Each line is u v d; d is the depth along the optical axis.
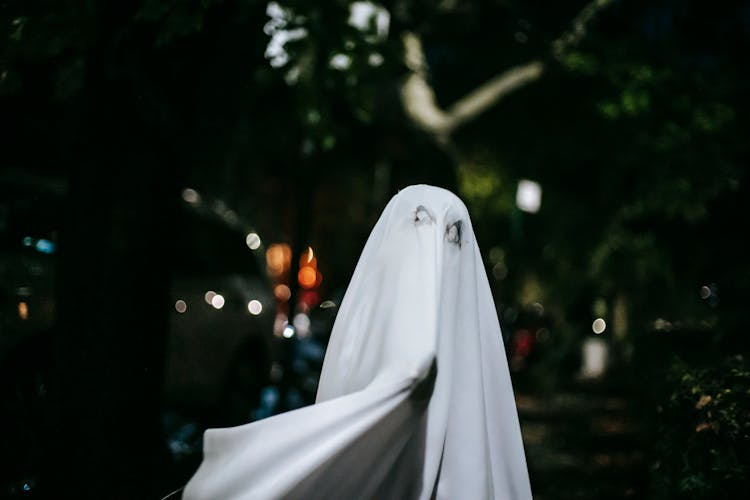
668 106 12.04
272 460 2.66
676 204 13.55
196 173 13.16
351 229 31.83
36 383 6.63
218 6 6.17
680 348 6.41
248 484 2.65
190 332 9.52
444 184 13.52
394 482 2.86
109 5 5.88
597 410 15.16
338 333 3.08
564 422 13.66
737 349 6.43
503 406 3.11
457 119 13.42
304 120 8.75
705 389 4.76
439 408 2.83
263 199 27.19
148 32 5.98
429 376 2.70
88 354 6.00
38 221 7.50
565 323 23.27
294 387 12.35
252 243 11.48
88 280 6.04
